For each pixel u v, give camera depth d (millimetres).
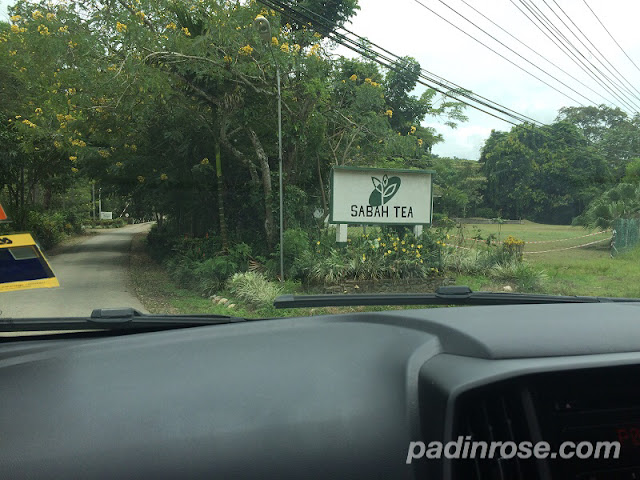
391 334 1016
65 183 24469
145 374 885
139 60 10719
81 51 10477
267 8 12094
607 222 21953
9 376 897
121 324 1510
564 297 1819
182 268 10750
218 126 13273
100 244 20438
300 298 1616
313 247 11344
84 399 816
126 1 11188
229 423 780
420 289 10578
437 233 12062
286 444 765
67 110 11664
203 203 15297
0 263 1728
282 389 841
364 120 15461
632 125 44562
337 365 901
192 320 1573
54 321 1455
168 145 14938
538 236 26531
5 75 15070
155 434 760
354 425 786
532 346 838
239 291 9016
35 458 726
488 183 38906
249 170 14203
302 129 12906
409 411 795
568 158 33125
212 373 885
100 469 722
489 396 772
